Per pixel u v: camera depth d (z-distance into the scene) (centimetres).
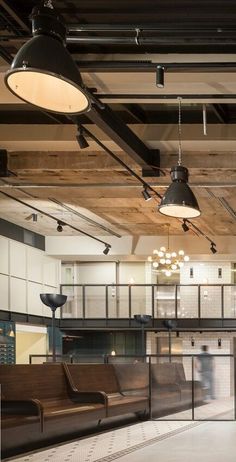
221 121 884
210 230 1705
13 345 1758
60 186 1126
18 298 1798
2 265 1705
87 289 2112
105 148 868
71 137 900
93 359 1783
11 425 556
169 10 554
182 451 614
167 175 1019
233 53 615
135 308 2097
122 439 704
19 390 655
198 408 970
